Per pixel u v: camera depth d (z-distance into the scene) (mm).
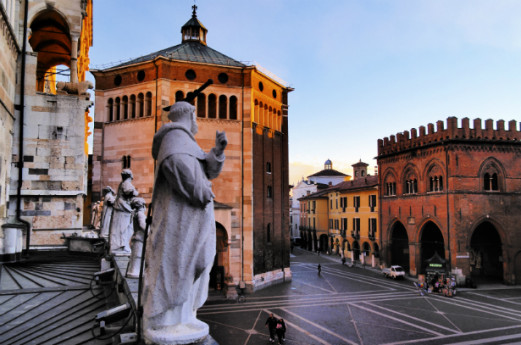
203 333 4805
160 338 4562
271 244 47562
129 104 44250
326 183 117625
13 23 25281
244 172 44219
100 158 45125
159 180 4938
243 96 45031
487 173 48906
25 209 26141
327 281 49844
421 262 52562
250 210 43750
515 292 43062
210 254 4977
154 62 42688
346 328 28734
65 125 27328
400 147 56438
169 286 4738
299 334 27094
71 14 29719
